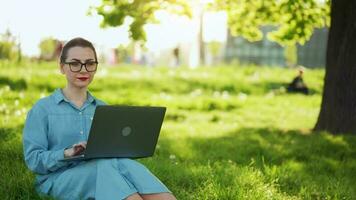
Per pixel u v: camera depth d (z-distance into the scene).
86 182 4.51
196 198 5.94
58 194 4.61
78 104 4.85
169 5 12.34
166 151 8.77
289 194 6.69
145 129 4.66
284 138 10.76
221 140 10.23
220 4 14.53
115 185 4.34
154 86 19.97
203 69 27.19
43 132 4.70
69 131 4.75
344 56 11.22
